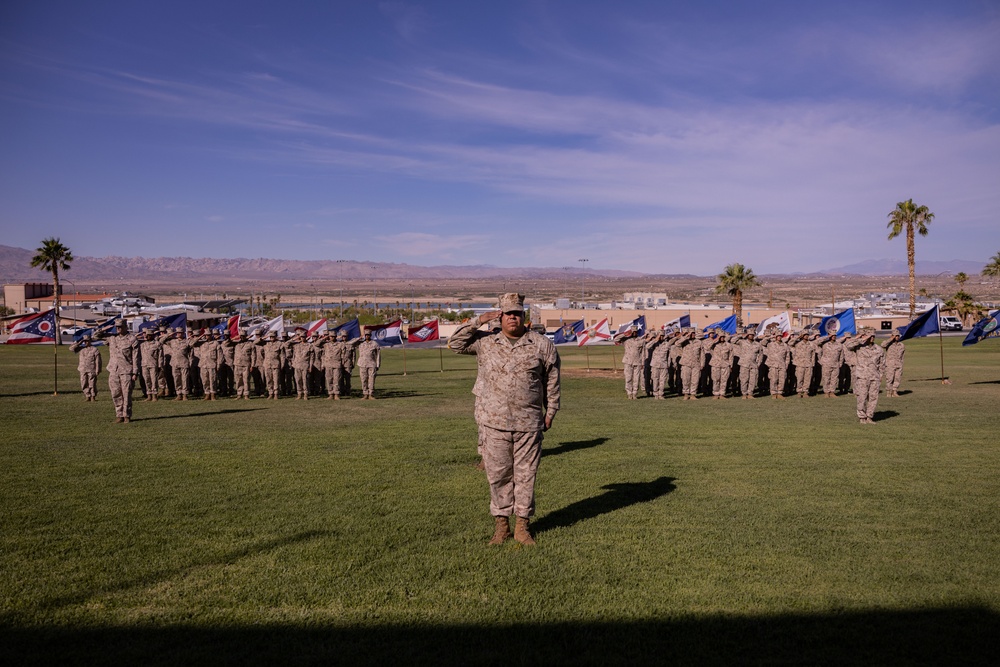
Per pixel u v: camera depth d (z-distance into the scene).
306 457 11.65
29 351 53.41
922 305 102.25
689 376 22.50
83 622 5.17
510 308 6.85
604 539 7.07
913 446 12.69
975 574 6.14
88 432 14.74
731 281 84.12
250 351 23.45
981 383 26.67
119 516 7.96
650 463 11.08
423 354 54.38
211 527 7.52
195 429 15.19
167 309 84.75
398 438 13.74
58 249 88.38
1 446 12.86
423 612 5.36
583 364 41.59
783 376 22.53
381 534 7.25
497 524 7.06
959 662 4.63
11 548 6.80
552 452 12.11
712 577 6.05
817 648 4.82
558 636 4.99
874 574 6.13
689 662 4.62
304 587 5.83
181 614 5.31
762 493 9.05
